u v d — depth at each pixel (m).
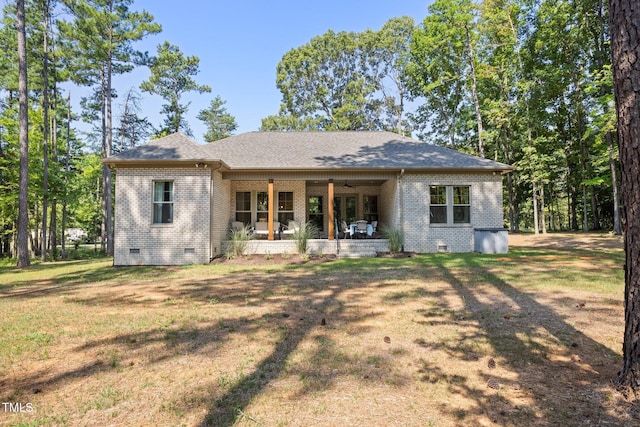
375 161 15.16
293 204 17.22
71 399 3.08
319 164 14.76
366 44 39.50
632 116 2.95
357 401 2.99
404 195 15.00
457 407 2.86
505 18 23.92
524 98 24.33
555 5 22.58
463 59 27.44
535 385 3.20
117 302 6.87
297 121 39.25
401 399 3.01
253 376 3.48
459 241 14.95
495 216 15.04
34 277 11.12
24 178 14.88
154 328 5.07
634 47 2.94
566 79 23.89
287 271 10.66
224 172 14.88
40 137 21.58
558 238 20.67
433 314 5.59
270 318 5.51
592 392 3.03
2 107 25.14
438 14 24.95
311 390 3.19
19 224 14.79
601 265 10.16
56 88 24.41
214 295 7.38
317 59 40.12
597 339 4.31
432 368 3.62
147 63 23.47
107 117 21.95
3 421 2.73
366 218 19.34
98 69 22.34
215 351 4.16
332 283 8.38
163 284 8.95
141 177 13.22
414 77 30.20
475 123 26.98
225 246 14.69
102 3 20.97
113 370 3.67
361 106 38.84
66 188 23.12
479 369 3.58
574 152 26.91
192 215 13.16
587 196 30.77
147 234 13.12
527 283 7.72
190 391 3.20
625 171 3.01
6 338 4.68
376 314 5.66
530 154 23.80
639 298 2.91
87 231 37.03
